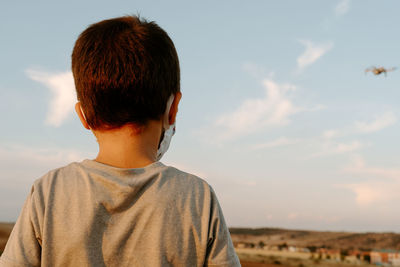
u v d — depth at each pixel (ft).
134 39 3.44
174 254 3.15
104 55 3.39
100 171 3.28
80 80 3.45
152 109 3.42
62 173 3.42
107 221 3.14
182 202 3.30
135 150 3.39
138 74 3.35
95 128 3.46
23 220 3.28
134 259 3.10
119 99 3.34
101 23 3.62
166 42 3.62
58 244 3.10
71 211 3.17
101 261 3.06
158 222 3.17
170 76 3.59
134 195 3.21
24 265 3.09
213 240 3.34
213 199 3.48
